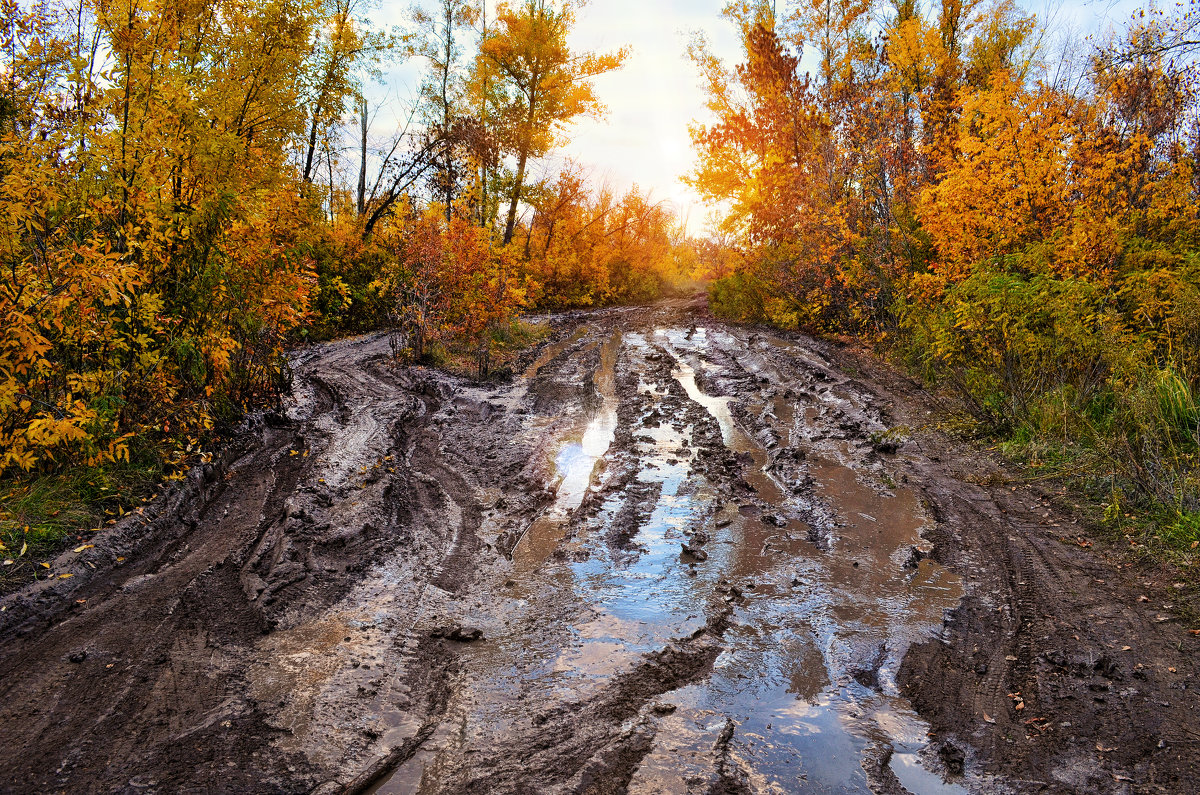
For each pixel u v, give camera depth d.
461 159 21.64
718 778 2.88
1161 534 4.83
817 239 15.81
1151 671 3.50
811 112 16.89
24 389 5.01
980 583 4.62
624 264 35.41
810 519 5.84
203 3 7.85
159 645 3.76
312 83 16.66
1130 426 6.30
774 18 19.50
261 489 6.15
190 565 4.70
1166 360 6.96
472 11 22.89
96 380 5.40
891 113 14.27
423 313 12.82
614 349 16.89
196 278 6.92
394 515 5.80
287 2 10.97
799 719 3.32
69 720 3.12
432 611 4.37
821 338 16.28
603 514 6.05
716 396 11.13
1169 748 2.95
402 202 15.20
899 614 4.28
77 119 6.06
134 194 6.17
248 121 10.78
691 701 3.46
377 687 3.52
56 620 3.95
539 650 3.95
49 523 4.67
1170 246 8.41
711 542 5.48
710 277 36.53
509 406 9.91
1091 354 7.20
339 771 2.88
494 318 14.98
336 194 22.20
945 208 10.52
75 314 5.30
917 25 14.50
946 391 9.81
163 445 6.18
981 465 6.88
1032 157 9.45
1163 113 9.56
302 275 8.44
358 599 4.42
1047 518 5.50
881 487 6.53
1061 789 2.79
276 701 3.32
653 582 4.80
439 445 7.91
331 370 11.25
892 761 3.03
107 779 2.76
